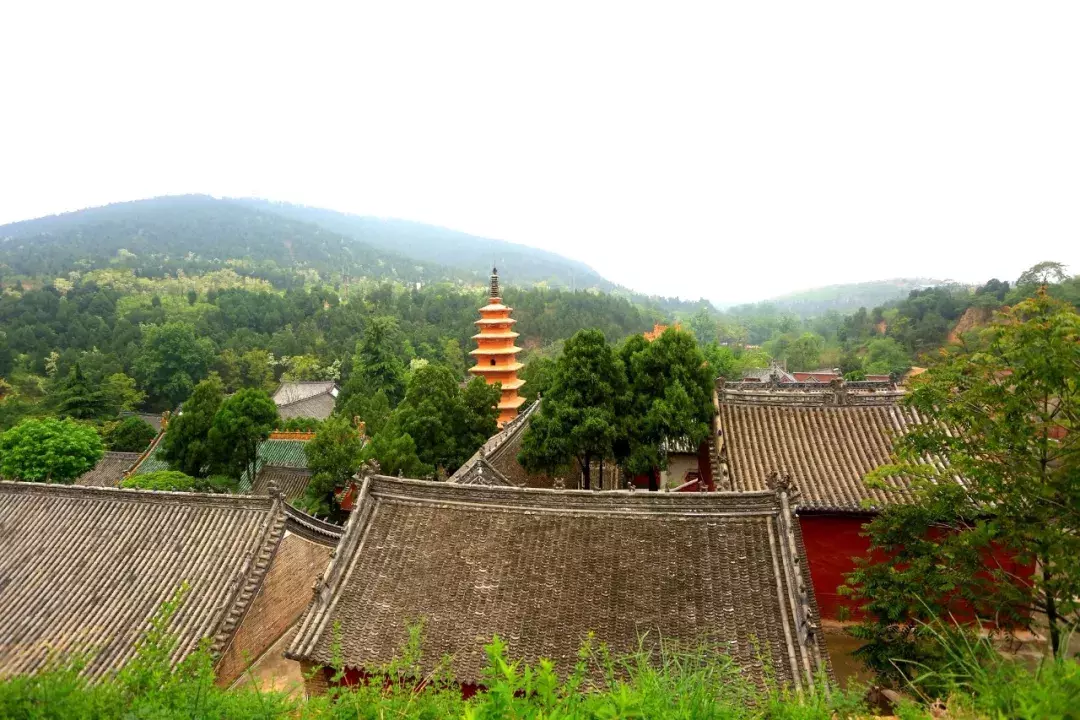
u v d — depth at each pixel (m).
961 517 14.32
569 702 7.39
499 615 14.34
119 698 9.05
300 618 20.80
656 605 14.12
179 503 21.00
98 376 85.38
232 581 18.27
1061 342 11.17
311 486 32.41
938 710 8.14
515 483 27.12
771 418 23.12
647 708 7.18
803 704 9.24
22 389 85.56
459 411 36.09
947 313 106.06
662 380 25.36
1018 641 15.99
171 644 10.55
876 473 14.41
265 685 17.75
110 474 46.56
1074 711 5.95
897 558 14.90
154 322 119.56
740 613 13.71
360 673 13.73
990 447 12.22
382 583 15.37
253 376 104.06
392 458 31.16
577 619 14.05
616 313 155.00
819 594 20.42
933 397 13.32
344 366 104.81
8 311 118.25
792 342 120.25
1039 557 12.14
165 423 59.12
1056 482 11.81
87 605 18.25
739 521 15.47
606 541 15.59
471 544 16.02
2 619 17.97
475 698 8.73
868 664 14.48
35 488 22.05
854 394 22.95
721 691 9.21
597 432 24.33
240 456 38.72
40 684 9.10
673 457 32.88
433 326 128.88
